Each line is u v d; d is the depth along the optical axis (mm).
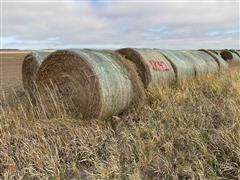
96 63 6211
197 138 4836
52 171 4250
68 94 6555
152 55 9242
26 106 7230
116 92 6254
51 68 6777
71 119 6102
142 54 8719
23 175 4203
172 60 9984
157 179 4098
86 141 5145
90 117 6227
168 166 4246
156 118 6242
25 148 4875
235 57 19516
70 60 6414
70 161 4668
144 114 6535
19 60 52906
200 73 11750
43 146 4824
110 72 6312
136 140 5023
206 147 4602
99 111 6055
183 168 4133
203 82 10070
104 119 6246
